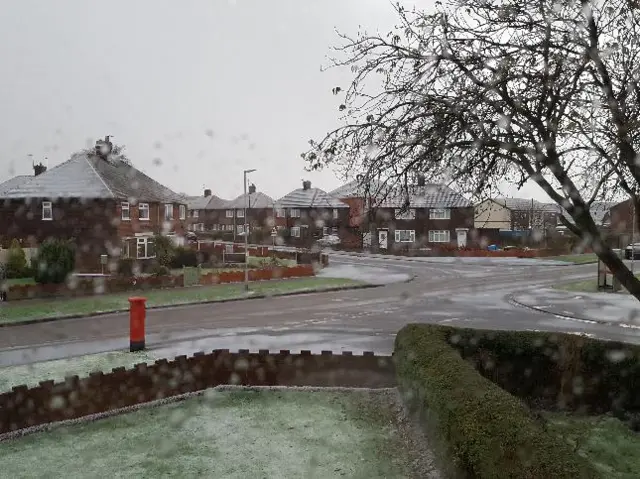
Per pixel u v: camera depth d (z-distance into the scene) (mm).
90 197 31453
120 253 32188
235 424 8039
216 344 13906
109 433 7668
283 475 6332
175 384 9336
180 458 6828
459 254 48438
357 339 14523
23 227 32750
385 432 7652
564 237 51688
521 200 58156
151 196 36188
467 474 5156
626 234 24438
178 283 26344
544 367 8570
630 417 7664
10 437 7379
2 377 10594
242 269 33125
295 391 9617
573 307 20031
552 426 7504
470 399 5695
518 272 35469
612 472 6090
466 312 19359
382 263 42625
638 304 20672
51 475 6344
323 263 39938
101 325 16922
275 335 15188
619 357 8062
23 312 18594
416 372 7371
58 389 7965
